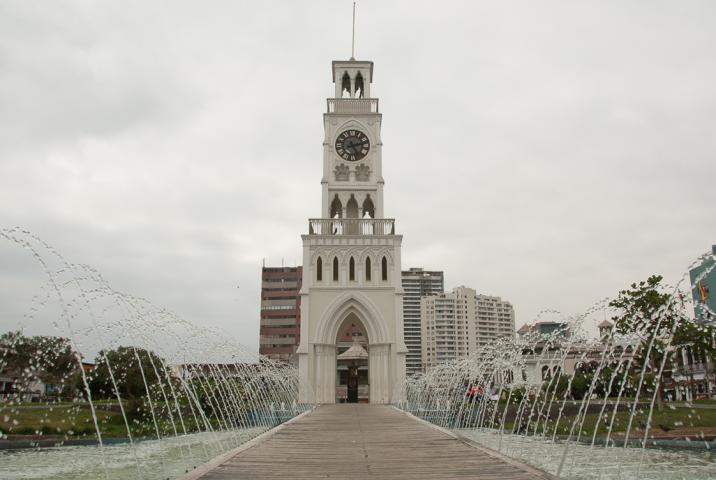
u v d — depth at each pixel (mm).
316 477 12133
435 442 19266
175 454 25656
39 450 27688
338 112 65750
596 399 53812
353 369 69438
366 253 60219
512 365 40344
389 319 58656
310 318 58719
